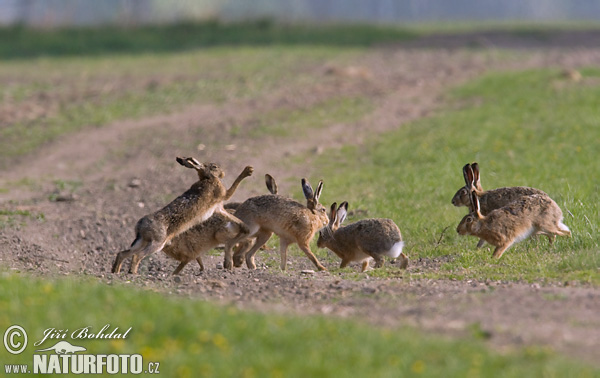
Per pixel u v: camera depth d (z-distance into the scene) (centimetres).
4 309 2548
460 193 4497
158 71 11244
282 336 2297
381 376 2031
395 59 12444
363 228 3875
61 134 7719
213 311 2531
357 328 2391
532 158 6056
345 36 15650
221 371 2084
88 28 16200
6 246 4328
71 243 4631
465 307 2708
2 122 8131
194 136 7469
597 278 3197
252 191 5584
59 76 10912
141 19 17438
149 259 4234
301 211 3938
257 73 10862
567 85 9038
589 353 2230
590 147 6275
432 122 7675
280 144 7081
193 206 3794
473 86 9412
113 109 8769
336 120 7981
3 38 14888
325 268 3991
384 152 6638
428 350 2208
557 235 4031
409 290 3061
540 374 2052
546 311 2641
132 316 2506
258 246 4053
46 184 6084
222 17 17000
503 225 3809
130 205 5444
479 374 2052
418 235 4425
